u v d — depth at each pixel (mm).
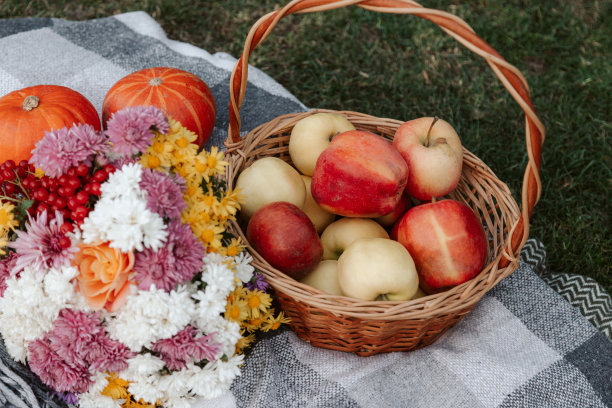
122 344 916
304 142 1312
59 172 906
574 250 1817
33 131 1277
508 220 1246
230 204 1062
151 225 853
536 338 1230
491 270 1114
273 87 1820
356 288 1081
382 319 1019
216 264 962
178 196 928
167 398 1006
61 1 2406
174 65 1783
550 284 1508
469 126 2191
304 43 2391
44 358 921
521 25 2551
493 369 1156
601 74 2391
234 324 984
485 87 2328
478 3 2623
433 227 1135
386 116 2188
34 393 971
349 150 1172
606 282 1758
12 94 1363
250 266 1044
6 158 1274
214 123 1512
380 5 1010
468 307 1114
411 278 1083
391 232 1272
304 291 1043
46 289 879
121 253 853
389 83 2297
